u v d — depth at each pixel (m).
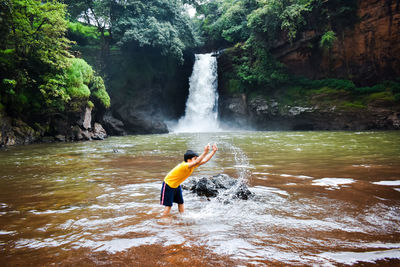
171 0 32.25
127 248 2.55
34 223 3.30
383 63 27.16
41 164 8.46
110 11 28.94
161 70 33.69
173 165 7.77
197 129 35.97
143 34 28.08
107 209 3.83
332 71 29.66
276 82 31.28
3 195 4.74
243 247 2.53
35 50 19.45
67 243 2.70
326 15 27.84
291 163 7.53
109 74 30.23
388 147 10.94
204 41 39.28
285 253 2.39
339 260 2.25
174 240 2.71
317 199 4.09
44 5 19.16
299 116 29.72
